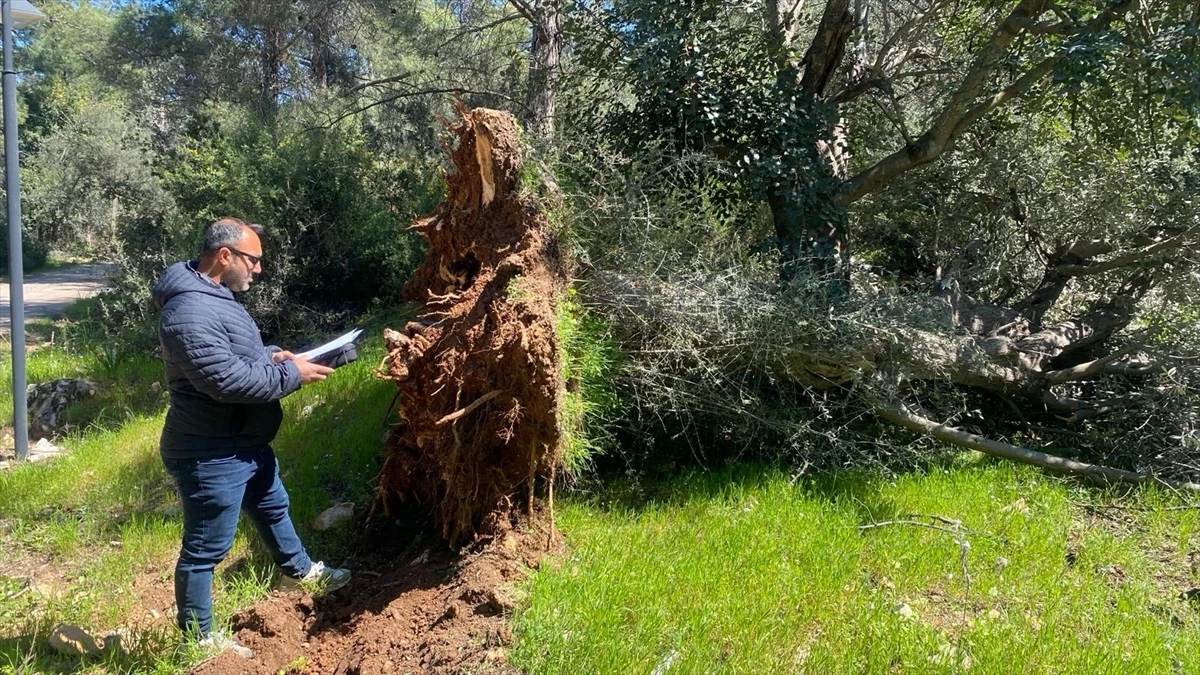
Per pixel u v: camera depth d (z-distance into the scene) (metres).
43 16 6.69
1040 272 7.29
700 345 4.70
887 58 8.00
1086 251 6.38
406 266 10.72
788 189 6.07
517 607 3.30
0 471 5.98
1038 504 4.42
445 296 3.87
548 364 3.47
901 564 3.76
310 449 5.38
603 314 4.50
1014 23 5.82
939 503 4.39
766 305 4.64
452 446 3.73
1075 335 5.93
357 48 16.88
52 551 4.52
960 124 6.23
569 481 4.46
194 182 10.60
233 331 3.25
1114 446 5.20
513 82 11.77
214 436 3.26
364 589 3.83
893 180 7.67
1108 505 4.57
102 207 27.52
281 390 3.30
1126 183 6.03
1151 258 5.72
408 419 3.88
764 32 6.50
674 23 5.97
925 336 5.12
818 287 5.09
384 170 11.88
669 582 3.49
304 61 18.55
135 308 10.23
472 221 4.07
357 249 10.59
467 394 3.66
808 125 6.11
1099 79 4.98
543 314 3.51
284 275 10.23
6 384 8.83
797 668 2.99
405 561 4.02
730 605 3.32
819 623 3.29
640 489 4.58
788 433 4.77
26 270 26.48
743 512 4.23
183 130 16.00
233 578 3.95
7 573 4.29
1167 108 5.31
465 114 4.03
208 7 16.12
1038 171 6.88
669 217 5.21
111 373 8.98
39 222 27.50
